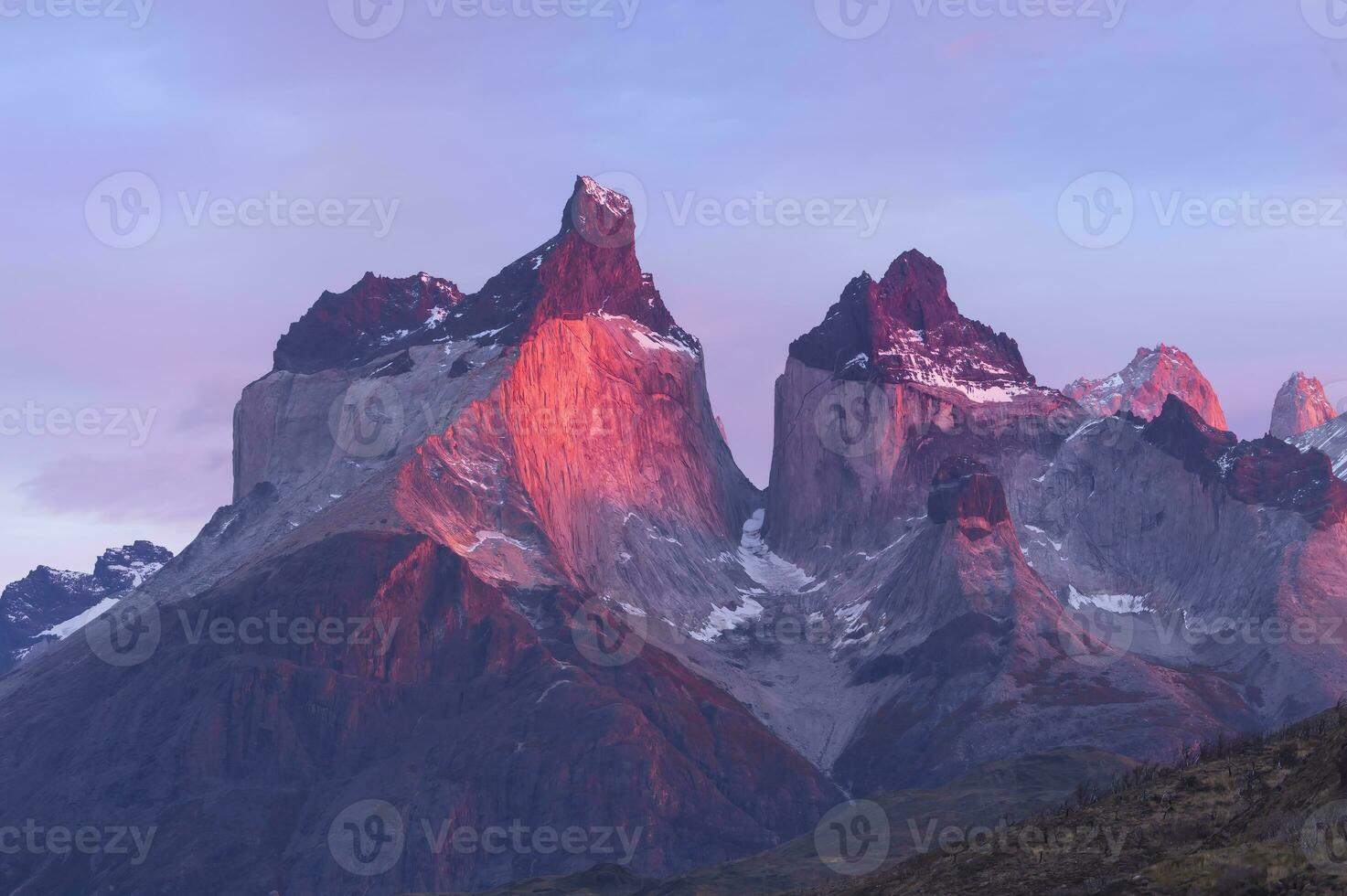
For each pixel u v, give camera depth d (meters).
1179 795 100.81
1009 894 95.31
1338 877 78.94
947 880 102.50
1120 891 82.19
